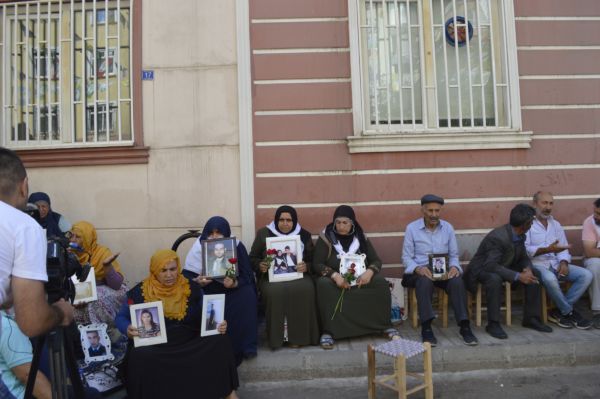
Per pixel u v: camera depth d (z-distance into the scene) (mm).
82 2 5430
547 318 4875
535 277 4539
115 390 3629
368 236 5301
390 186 5309
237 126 5324
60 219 5059
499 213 5348
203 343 3631
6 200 2238
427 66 5465
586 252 4906
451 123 5496
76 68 5477
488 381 4051
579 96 5457
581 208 5414
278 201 5285
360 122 5293
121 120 5426
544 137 5414
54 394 2395
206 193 5312
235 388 3715
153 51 5355
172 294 3764
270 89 5320
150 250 5301
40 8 5465
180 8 5367
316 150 5316
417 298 4508
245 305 4219
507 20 5398
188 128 5332
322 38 5352
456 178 5332
